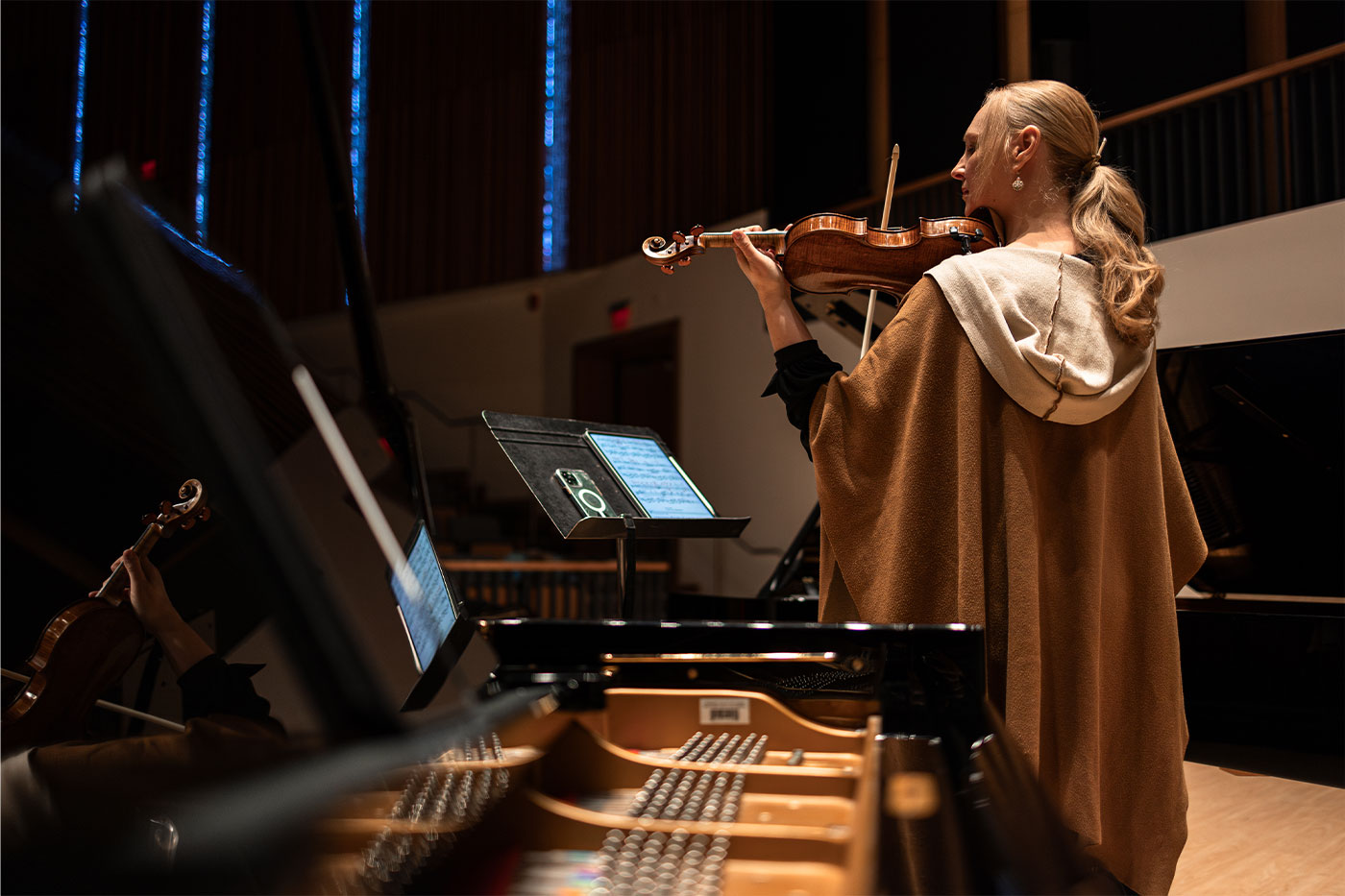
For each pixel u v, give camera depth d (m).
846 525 1.37
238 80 11.77
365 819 0.67
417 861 0.63
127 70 11.98
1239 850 2.41
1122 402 1.32
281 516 0.50
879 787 0.74
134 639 1.71
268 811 0.51
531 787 0.88
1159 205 5.81
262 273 11.55
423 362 11.52
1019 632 1.22
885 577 1.32
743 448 8.15
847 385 1.38
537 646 1.11
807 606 3.29
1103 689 1.35
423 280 10.94
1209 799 3.01
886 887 0.55
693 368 8.70
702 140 8.88
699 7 9.01
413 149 11.07
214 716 1.10
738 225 8.50
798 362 1.46
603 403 10.23
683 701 1.09
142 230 0.49
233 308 3.81
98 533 3.85
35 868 0.51
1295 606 3.79
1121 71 6.32
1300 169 5.15
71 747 0.94
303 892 0.50
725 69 8.77
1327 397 3.37
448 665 1.41
